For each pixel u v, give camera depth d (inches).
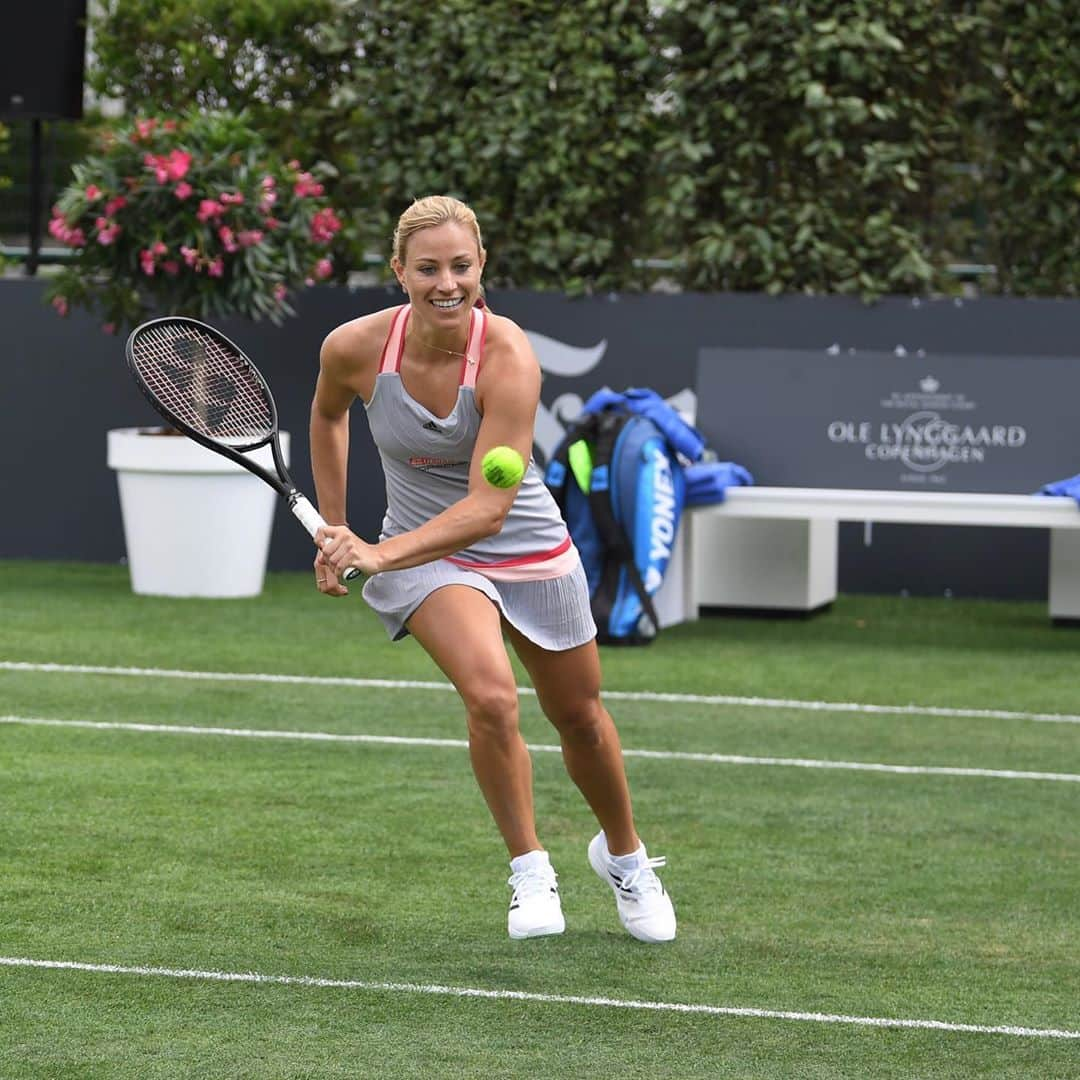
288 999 449.4
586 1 1127.6
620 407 975.6
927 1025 439.2
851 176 1128.2
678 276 1166.3
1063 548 1021.8
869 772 697.6
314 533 450.3
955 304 1104.8
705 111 1125.7
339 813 625.6
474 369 454.0
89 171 1036.5
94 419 1197.7
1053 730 773.3
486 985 461.7
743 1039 427.8
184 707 787.4
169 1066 405.1
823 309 1120.2
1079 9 1093.8
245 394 478.9
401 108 1159.6
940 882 560.4
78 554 1208.2
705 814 634.8
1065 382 1014.4
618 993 457.7
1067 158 1109.1
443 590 467.8
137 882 544.4
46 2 1165.7
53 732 736.3
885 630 1016.9
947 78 1123.3
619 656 927.7
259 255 1032.2
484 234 1162.0
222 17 1199.6
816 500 982.4
